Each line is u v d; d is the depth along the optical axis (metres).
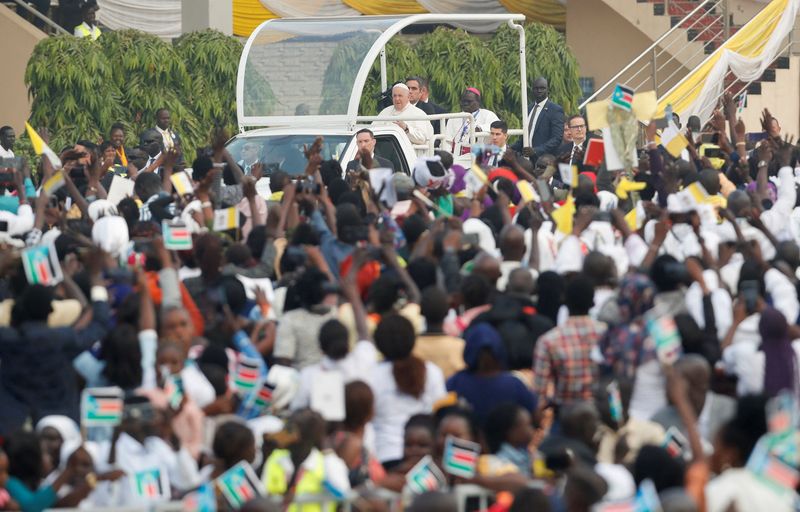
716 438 24.23
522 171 45.16
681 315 30.20
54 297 29.86
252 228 38.53
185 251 34.59
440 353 29.83
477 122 65.44
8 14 83.19
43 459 25.09
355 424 26.39
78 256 34.78
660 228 34.38
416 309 31.34
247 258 35.34
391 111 62.88
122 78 76.31
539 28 82.75
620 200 46.09
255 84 63.84
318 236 35.81
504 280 34.69
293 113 63.06
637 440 27.34
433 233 35.25
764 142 48.12
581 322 29.42
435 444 26.06
